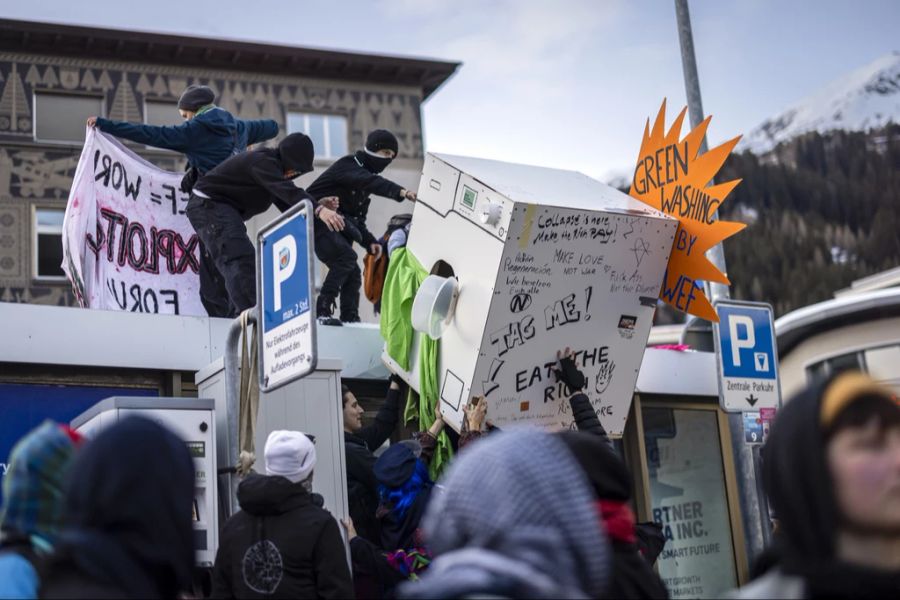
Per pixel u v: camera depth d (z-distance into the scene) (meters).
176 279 8.76
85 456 2.49
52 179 28.72
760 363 8.38
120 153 8.48
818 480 2.22
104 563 2.40
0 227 28.16
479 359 6.32
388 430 6.89
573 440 3.15
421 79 32.56
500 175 6.63
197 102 8.42
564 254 6.44
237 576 4.69
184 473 2.54
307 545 4.67
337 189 8.02
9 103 28.56
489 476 2.09
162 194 8.79
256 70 31.00
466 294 6.43
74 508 2.47
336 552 4.70
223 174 7.48
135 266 8.51
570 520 2.07
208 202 7.48
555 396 6.66
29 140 28.61
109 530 2.45
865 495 2.21
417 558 5.71
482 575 1.98
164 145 8.20
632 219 6.59
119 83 29.53
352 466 6.33
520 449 2.12
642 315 6.89
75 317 6.47
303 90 31.42
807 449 2.24
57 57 29.03
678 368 9.36
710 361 9.62
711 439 9.63
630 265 6.73
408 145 32.19
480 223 6.36
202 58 30.28
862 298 12.30
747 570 9.37
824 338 12.55
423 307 6.46
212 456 5.68
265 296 5.53
